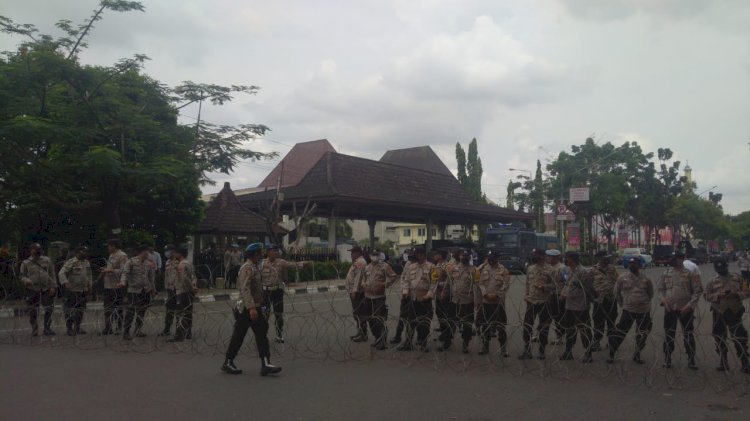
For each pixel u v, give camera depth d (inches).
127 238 893.8
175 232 1003.9
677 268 373.4
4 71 668.1
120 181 764.0
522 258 1450.5
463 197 1734.7
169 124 892.0
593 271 406.9
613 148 1998.0
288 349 428.1
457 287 423.8
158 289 858.8
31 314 480.7
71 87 729.6
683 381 335.0
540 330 396.8
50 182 788.6
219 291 919.0
